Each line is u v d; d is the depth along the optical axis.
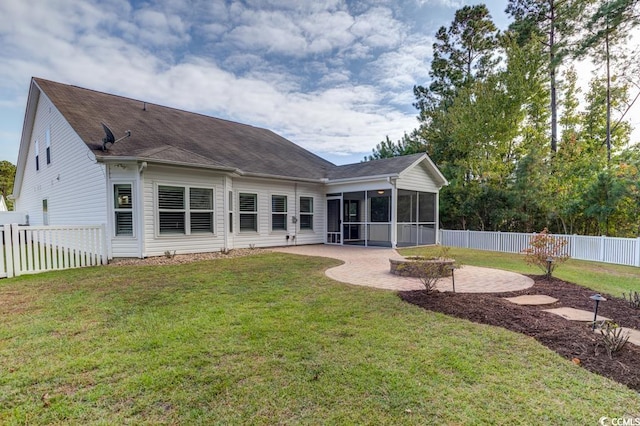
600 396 2.52
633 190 10.52
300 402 2.44
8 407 2.39
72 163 11.32
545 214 13.88
